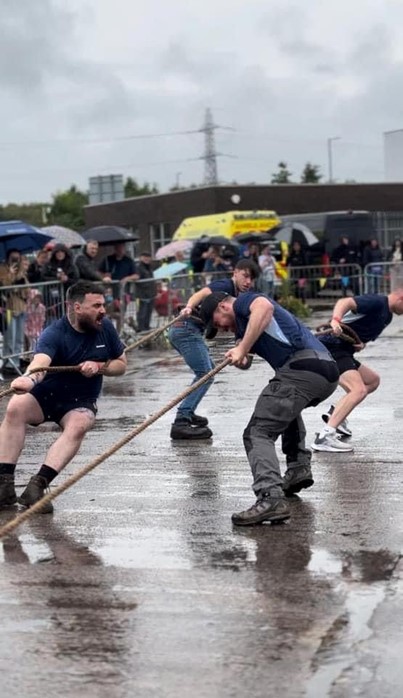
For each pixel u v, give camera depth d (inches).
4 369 597.6
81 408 304.7
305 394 283.1
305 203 1779.0
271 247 1165.7
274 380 285.9
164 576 234.8
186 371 609.3
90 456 370.0
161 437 406.0
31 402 301.4
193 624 205.6
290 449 303.6
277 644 194.1
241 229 1302.9
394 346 718.5
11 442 300.8
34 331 613.6
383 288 1107.3
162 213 1815.9
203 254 941.2
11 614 213.5
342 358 372.8
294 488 302.5
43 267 639.8
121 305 724.7
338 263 1226.6
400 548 250.8
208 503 299.0
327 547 253.0
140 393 526.9
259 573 235.0
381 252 1256.8
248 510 275.3
